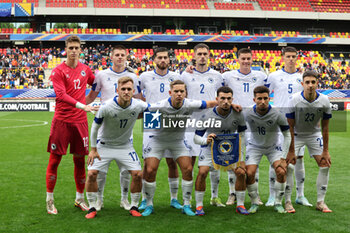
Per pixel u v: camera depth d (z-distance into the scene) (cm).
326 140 462
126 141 457
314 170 712
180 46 3167
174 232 387
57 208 477
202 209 456
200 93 537
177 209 477
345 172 691
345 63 3047
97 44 2950
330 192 553
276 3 3356
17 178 639
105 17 3098
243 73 546
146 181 453
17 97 2122
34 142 1060
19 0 2973
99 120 424
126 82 412
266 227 402
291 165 462
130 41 3091
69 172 691
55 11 2856
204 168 452
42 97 2145
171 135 456
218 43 3200
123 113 427
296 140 483
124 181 477
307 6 3338
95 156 434
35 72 2470
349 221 422
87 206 478
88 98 528
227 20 3247
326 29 3391
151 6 3128
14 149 942
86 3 3036
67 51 461
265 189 582
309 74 442
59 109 461
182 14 3020
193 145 514
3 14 2792
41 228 400
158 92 522
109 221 423
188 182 454
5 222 419
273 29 3325
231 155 442
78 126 467
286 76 540
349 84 2506
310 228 399
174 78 528
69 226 406
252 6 3266
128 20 3139
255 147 477
